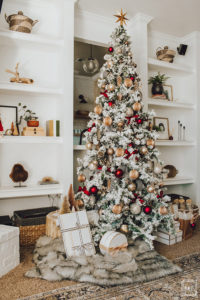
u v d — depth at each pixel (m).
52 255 2.05
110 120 2.31
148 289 1.69
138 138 2.38
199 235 2.84
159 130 3.89
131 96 2.35
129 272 1.83
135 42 3.42
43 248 2.21
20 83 2.65
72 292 1.64
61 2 2.91
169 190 4.15
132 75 2.50
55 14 3.12
